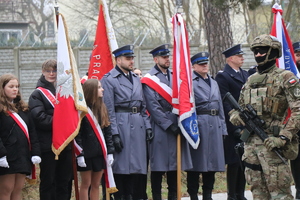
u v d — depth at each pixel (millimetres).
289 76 8328
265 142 8320
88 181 9727
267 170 8406
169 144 10836
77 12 45688
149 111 10867
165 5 42000
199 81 11352
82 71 30922
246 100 8695
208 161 11055
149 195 12719
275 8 12711
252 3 16344
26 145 8930
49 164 9445
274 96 8445
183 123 10586
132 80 10750
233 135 11547
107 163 9859
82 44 31062
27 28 55969
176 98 10750
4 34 33969
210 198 11266
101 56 11914
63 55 9609
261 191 8641
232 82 11688
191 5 41906
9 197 8844
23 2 56094
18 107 9023
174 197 11055
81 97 9461
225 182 14500
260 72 8680
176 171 11055
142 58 30234
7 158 8719
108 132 9938
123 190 10633
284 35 12594
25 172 8875
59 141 9242
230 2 16188
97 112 9766
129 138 10469
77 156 9500
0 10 55906
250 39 28922
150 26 41906
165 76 11086
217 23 17719
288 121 8273
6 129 8773
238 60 11805
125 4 42312
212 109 11203
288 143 8414
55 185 9680
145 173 10578
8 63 32531
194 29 29969
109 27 11969
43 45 32719
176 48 10977
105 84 10570
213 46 17766
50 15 55031
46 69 9625
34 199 12352
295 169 11422
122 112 10562
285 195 8430
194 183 11180
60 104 9352
